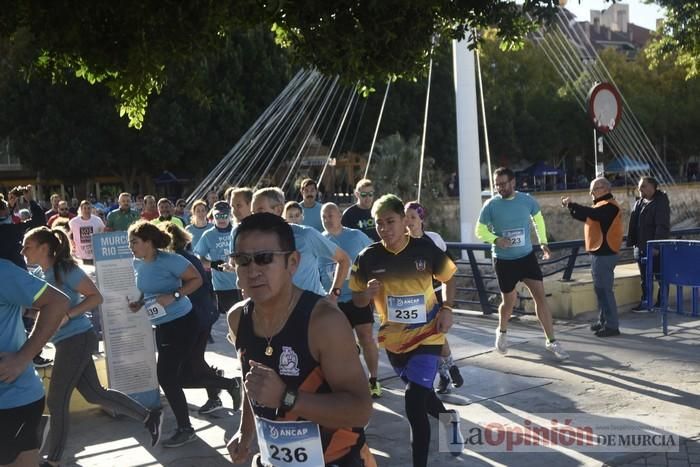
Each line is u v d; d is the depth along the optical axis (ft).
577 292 33.45
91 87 130.11
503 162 170.30
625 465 16.43
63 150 132.46
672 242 27.94
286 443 8.86
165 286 19.56
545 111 173.68
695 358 25.21
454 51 52.03
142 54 18.58
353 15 19.16
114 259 21.81
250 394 8.35
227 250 28.63
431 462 17.28
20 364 12.12
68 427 17.63
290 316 8.55
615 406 20.51
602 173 34.04
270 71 138.51
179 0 18.01
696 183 161.99
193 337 19.57
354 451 9.14
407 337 16.52
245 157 123.54
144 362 22.06
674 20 55.93
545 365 25.25
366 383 8.63
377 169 130.21
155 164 136.36
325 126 149.89
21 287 12.22
